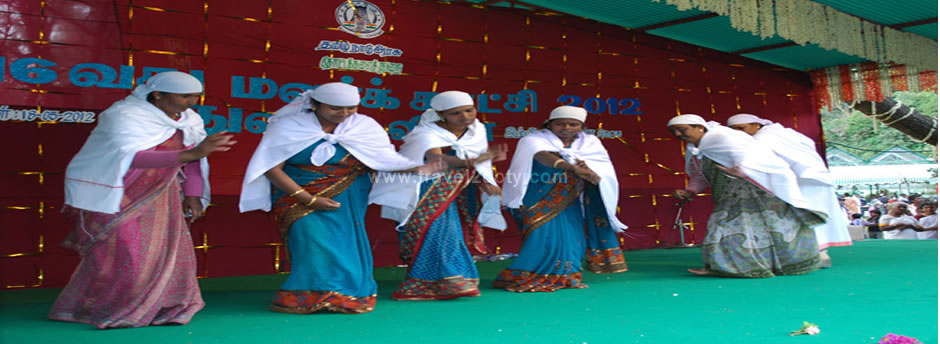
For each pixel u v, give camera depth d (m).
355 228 4.02
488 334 3.25
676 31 7.79
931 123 9.95
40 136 5.36
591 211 5.67
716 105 8.32
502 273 4.79
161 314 3.64
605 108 7.65
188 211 4.02
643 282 5.05
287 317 3.74
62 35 5.35
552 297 4.39
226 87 5.87
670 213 8.10
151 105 3.75
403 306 4.07
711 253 5.30
